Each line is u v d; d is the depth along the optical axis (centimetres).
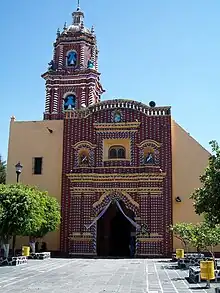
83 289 1736
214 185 1572
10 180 4194
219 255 3766
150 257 3772
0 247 3056
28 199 2839
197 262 2698
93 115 4169
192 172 4009
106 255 4162
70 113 4222
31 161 4222
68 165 4106
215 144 1633
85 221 3931
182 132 4106
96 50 5416
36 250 3925
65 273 2370
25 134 4300
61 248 3916
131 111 4116
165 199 3888
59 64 5172
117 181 3966
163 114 4075
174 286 1845
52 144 4234
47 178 4153
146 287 1809
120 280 2055
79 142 4119
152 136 4038
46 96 5081
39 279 2075
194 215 3881
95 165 4050
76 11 5525
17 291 1662
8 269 2575
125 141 4100
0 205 2777
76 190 4000
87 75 5059
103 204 3950
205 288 1781
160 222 3847
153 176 3906
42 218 3253
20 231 2809
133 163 3994
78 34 5250
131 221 3869
